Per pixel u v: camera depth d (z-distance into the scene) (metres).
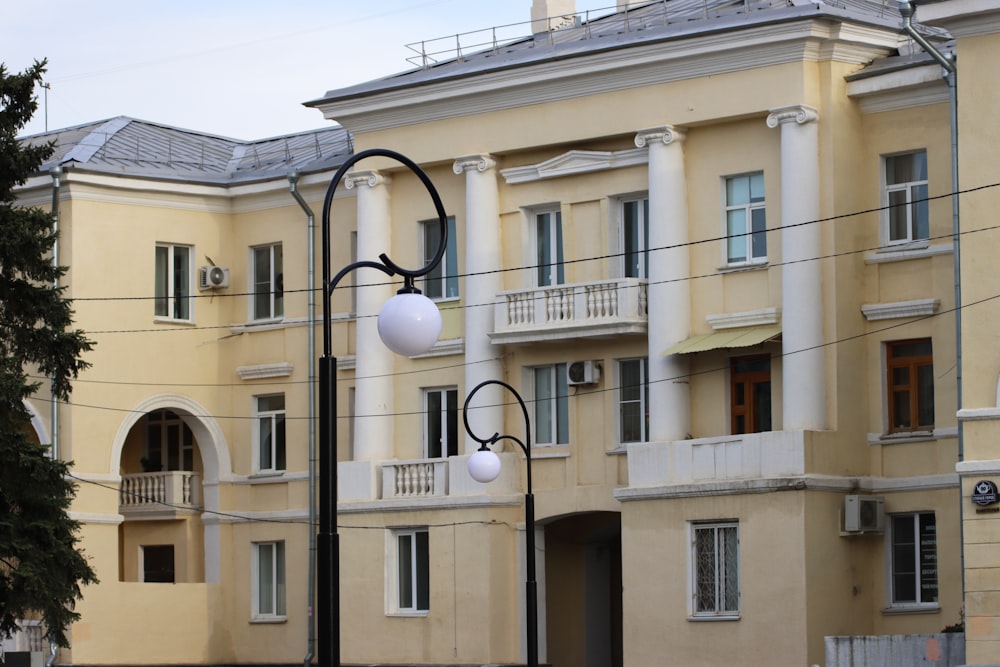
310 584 46.91
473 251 43.56
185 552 48.81
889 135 39.12
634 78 41.09
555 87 42.25
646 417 41.81
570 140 42.12
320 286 47.97
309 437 47.53
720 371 40.38
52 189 46.88
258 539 48.31
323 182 47.47
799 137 38.81
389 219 45.69
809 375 38.47
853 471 38.75
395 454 45.41
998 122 33.59
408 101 44.44
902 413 39.00
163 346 48.06
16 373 36.94
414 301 21.95
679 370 40.53
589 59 41.34
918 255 38.47
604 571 46.22
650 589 39.88
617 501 41.81
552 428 43.38
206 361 48.97
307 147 50.41
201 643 47.84
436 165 44.81
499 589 42.97
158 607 47.16
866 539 38.88
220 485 48.84
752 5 40.47
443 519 43.72
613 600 46.50
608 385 42.28
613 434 42.22
